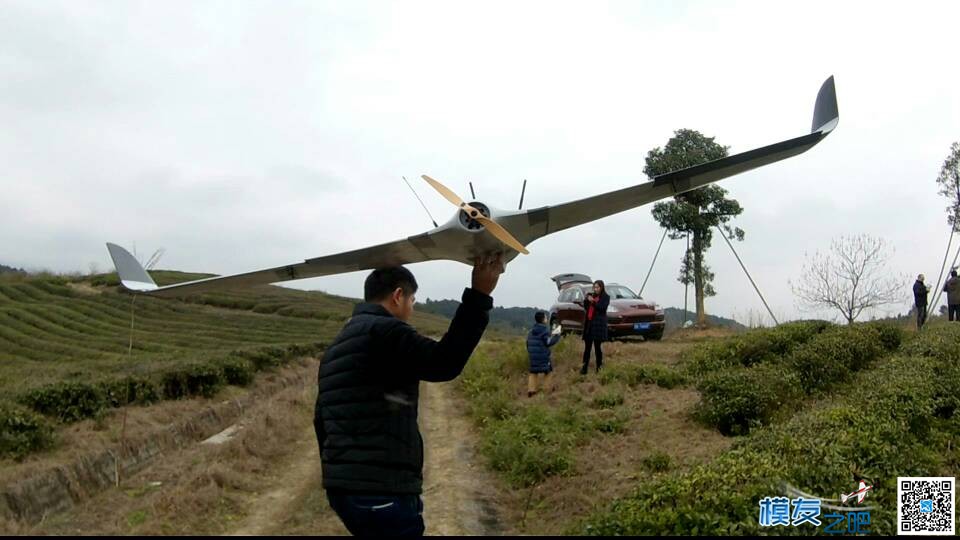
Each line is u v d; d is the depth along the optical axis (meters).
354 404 3.00
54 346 23.75
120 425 9.16
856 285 19.72
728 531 4.09
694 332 19.94
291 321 35.06
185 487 7.05
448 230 3.97
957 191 20.62
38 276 43.09
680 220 20.58
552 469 7.23
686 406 9.55
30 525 6.14
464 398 13.30
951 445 6.72
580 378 12.22
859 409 6.68
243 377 13.99
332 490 3.00
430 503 6.87
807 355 10.64
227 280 5.77
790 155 4.74
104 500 7.06
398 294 3.39
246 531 6.22
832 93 4.55
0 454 7.19
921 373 8.76
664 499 4.80
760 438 6.20
